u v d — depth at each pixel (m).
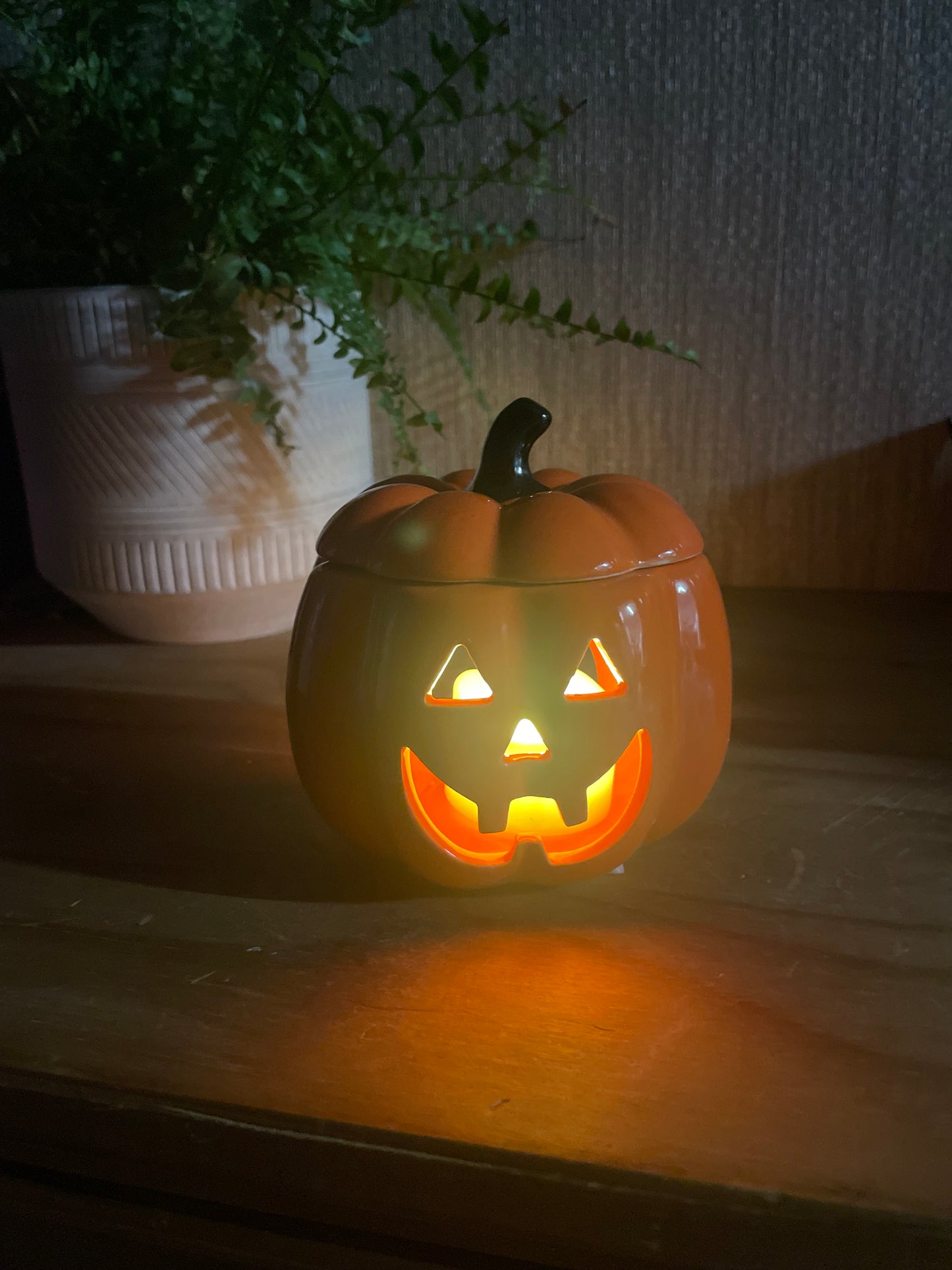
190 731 0.52
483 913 0.37
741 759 0.48
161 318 0.52
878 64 0.61
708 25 0.62
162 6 0.52
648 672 0.35
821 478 0.70
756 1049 0.30
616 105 0.65
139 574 0.59
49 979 0.33
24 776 0.47
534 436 0.39
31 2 0.56
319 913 0.37
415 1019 0.31
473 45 0.65
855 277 0.65
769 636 0.63
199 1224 0.30
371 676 0.35
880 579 0.72
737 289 0.67
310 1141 0.28
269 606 0.63
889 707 0.53
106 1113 0.29
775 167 0.64
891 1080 0.29
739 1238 0.26
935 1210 0.25
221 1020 0.32
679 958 0.34
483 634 0.34
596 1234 0.27
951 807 0.43
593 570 0.35
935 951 0.34
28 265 0.58
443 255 0.64
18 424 0.59
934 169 0.63
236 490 0.57
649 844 0.41
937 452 0.68
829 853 0.40
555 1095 0.28
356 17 0.52
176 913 0.37
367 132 0.67
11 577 0.77
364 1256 0.29
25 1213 0.32
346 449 0.62
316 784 0.38
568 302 0.58
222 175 0.51
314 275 0.55
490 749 0.35
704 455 0.71
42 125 0.55
